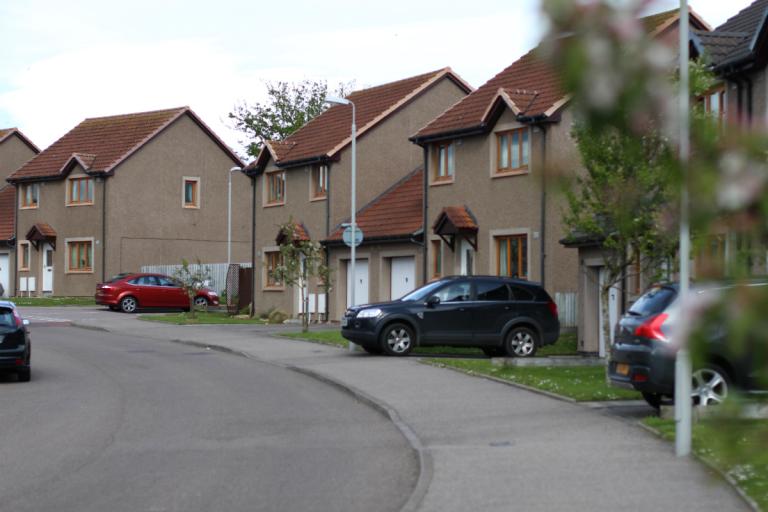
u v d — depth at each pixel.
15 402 17.02
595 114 2.13
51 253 56.28
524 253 30.44
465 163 32.69
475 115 32.69
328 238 39.31
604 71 2.07
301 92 79.69
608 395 15.84
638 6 2.04
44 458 11.54
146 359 24.94
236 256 57.66
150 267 53.31
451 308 24.20
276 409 16.02
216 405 16.53
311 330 33.28
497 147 31.33
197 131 56.31
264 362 23.91
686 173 2.13
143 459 11.45
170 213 55.38
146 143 54.59
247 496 9.30
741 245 2.17
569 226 17.20
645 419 13.22
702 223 2.14
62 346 28.69
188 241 56.00
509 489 9.16
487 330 24.30
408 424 13.78
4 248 59.34
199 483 9.97
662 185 2.24
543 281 29.27
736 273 2.14
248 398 17.44
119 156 53.81
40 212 56.72
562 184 2.43
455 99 42.62
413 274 35.97
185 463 11.16
